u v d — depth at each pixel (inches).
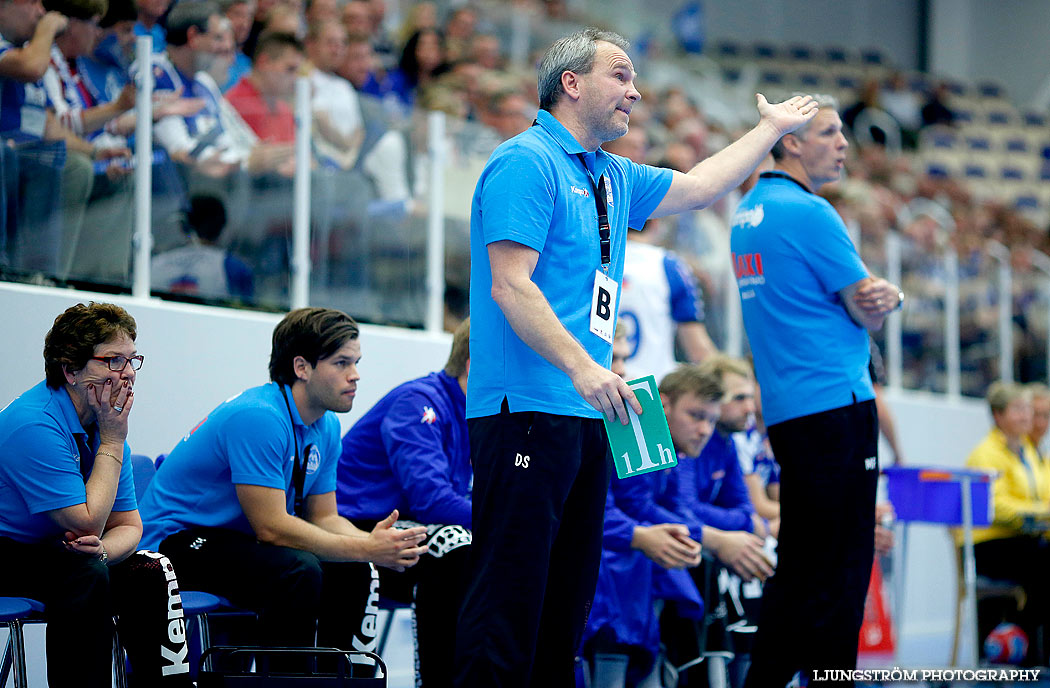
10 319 539.5
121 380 429.7
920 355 1148.5
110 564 429.4
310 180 679.1
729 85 1921.8
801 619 467.2
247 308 649.0
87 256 583.8
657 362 706.8
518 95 1055.6
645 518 572.4
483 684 344.2
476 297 373.7
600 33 385.1
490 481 358.3
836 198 1122.7
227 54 652.7
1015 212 1905.8
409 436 528.1
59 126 573.3
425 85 1103.6
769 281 493.7
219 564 463.2
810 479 474.6
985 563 845.8
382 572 532.7
